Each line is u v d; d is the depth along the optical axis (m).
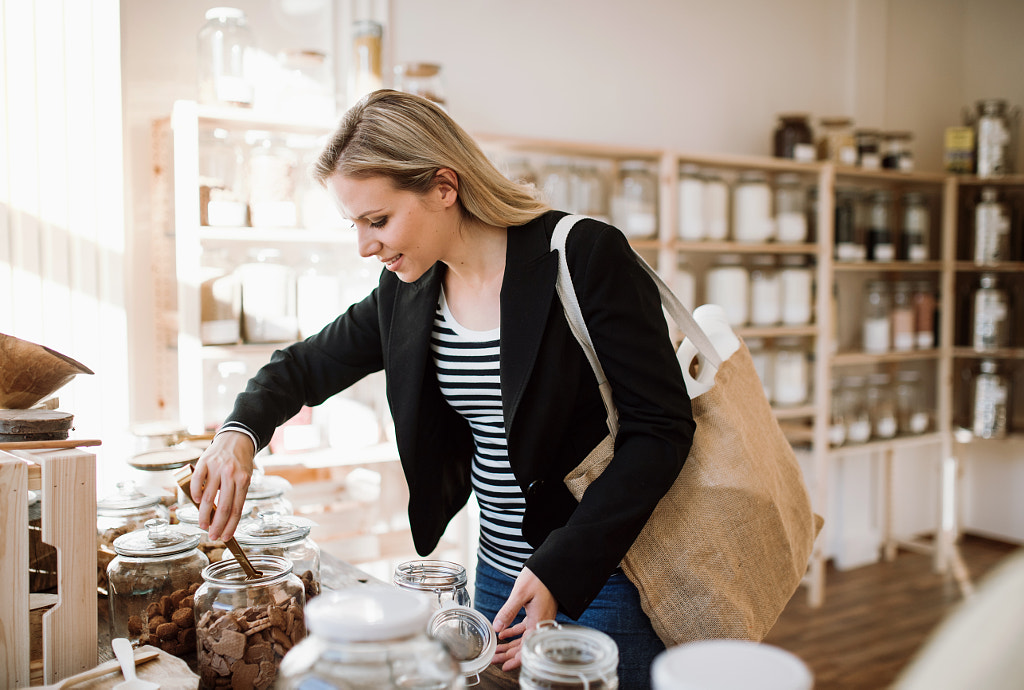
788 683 0.49
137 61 2.41
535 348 1.16
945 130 4.45
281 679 0.66
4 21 1.94
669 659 0.52
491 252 1.23
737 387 1.31
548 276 1.17
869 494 4.19
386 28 2.84
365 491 2.64
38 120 2.00
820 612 3.42
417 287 1.29
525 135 3.18
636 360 1.13
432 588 1.01
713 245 3.19
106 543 1.19
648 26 3.46
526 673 0.78
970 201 4.11
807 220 3.60
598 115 3.36
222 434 1.21
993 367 3.95
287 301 2.39
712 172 3.54
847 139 3.57
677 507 1.22
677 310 1.25
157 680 0.93
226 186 2.32
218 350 2.26
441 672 0.64
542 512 1.24
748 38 3.76
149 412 2.49
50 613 0.99
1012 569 0.43
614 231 1.17
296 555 1.12
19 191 1.99
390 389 1.30
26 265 2.02
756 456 1.26
